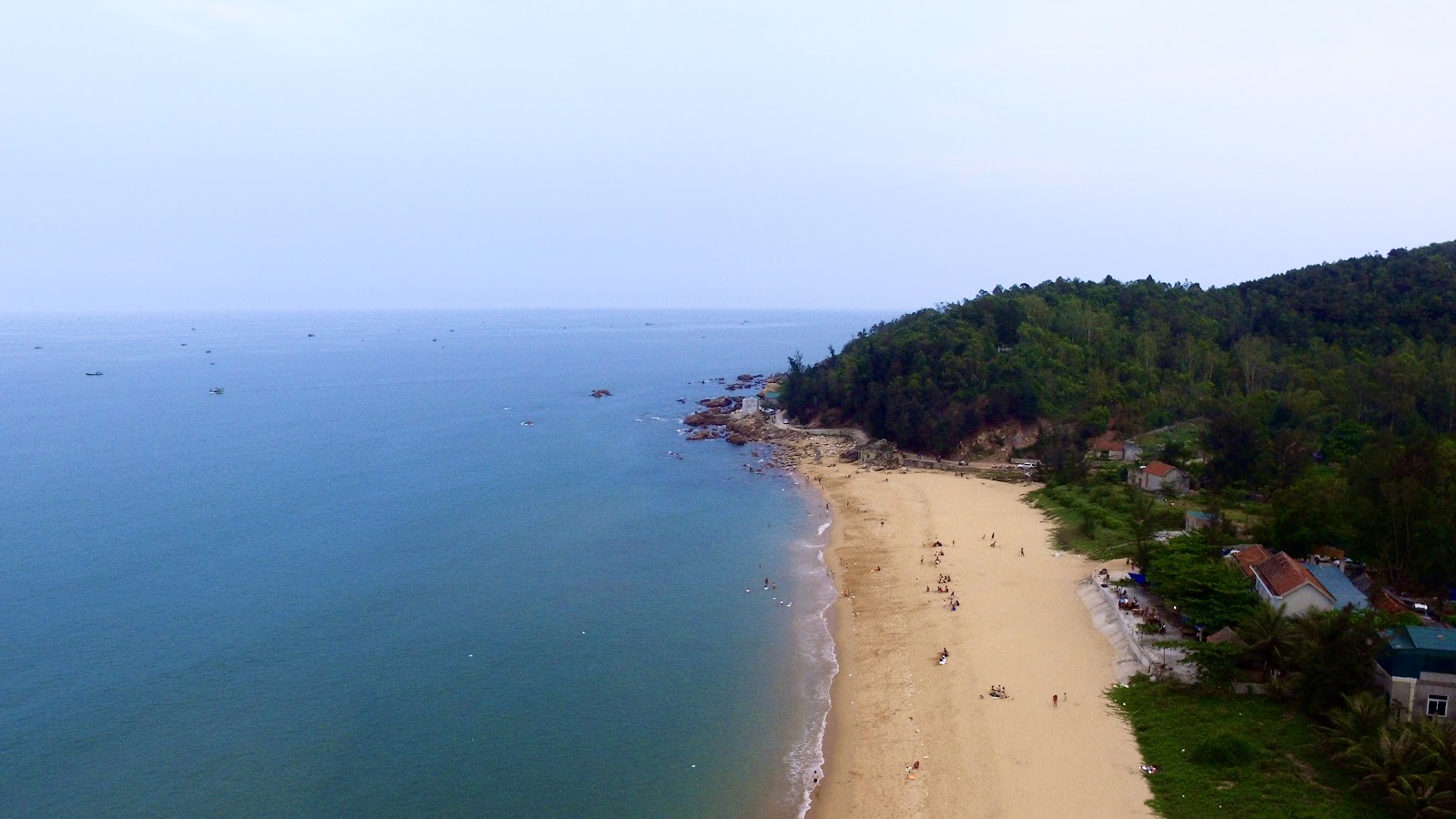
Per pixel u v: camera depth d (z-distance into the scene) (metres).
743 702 63.66
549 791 52.28
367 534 105.31
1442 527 68.81
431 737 58.38
